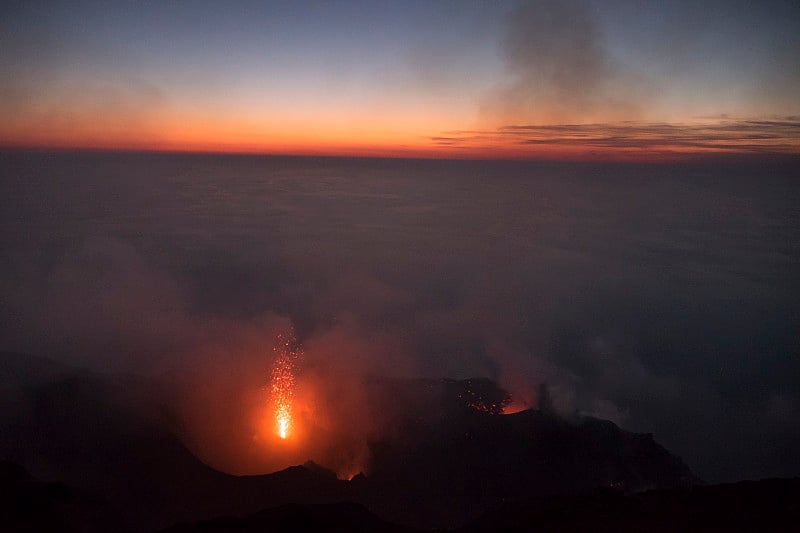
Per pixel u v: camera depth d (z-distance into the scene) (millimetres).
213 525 5367
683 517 4738
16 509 5637
